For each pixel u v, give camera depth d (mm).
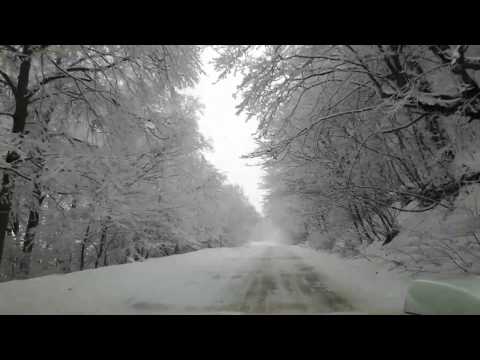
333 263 14383
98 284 7652
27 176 10102
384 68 8922
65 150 11086
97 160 11297
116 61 10195
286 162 11883
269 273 11156
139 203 14227
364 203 10633
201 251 24719
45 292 6547
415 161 9484
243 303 6465
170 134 13148
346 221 15148
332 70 8320
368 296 6766
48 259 15375
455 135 8336
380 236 14508
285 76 8852
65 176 10891
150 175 13758
